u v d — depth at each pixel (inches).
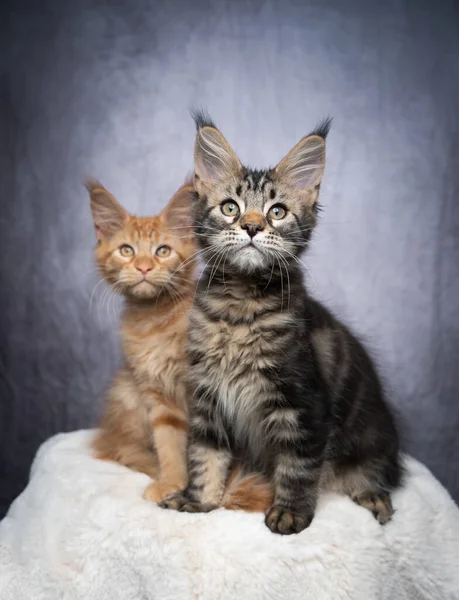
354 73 25.8
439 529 16.0
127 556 14.3
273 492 15.4
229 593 13.6
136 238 17.9
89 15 25.5
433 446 26.5
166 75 25.8
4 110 25.4
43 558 15.5
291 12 25.7
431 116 25.8
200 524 14.3
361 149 25.9
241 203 15.4
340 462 16.5
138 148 25.8
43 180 25.6
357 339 18.4
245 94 25.8
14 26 25.3
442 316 26.3
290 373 14.9
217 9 25.6
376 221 26.1
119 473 17.0
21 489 26.1
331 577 13.9
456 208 26.1
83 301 26.0
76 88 25.6
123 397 18.8
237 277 15.3
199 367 15.8
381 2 25.6
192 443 16.0
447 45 25.6
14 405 26.2
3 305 26.0
